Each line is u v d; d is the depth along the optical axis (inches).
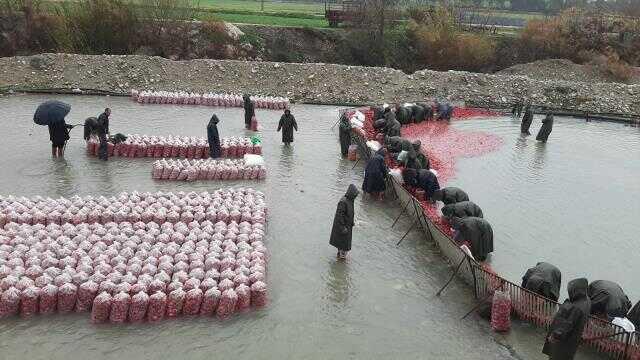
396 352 372.8
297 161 765.3
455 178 756.0
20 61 1141.7
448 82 1352.1
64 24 1350.9
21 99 1018.1
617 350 362.9
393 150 759.1
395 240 537.3
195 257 445.7
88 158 711.7
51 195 584.7
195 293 394.3
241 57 1523.1
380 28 1727.4
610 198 725.9
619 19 1996.8
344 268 477.1
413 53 1774.1
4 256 431.2
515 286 410.0
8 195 576.4
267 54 1582.2
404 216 596.4
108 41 1373.0
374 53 1702.8
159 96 1054.4
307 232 540.7
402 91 1286.9
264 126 946.7
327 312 412.8
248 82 1226.0
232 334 380.8
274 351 366.3
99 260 429.4
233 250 465.4
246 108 908.6
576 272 505.7
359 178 711.1
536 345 386.3
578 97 1380.4
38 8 1389.0
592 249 560.4
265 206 557.9
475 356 372.8
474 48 1768.0
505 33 2069.4
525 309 407.5
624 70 1743.4
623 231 614.5
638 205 705.6
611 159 929.5
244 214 528.4
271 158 771.4
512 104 1311.5
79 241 463.5
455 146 936.3
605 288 408.8
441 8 1871.3
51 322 381.4
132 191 609.9
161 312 389.7
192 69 1222.9
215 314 399.9
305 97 1212.5
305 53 1654.8
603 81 1728.6
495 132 1073.5
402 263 492.1
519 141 1013.2
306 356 363.6
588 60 1817.2
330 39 1699.1
